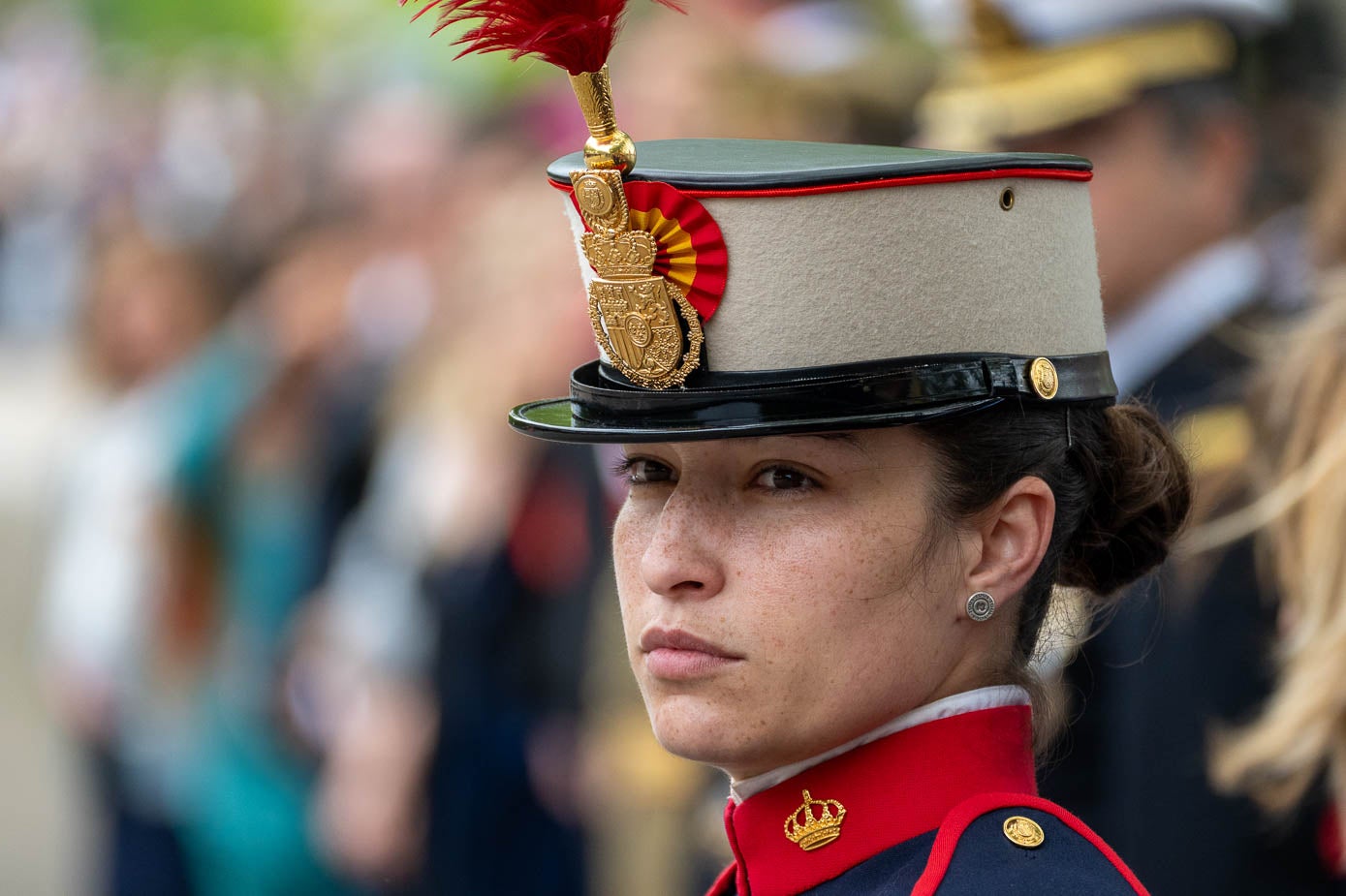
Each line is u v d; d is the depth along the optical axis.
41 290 66.88
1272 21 12.39
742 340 6.30
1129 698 9.96
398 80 25.06
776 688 6.26
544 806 15.66
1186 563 9.73
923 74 15.42
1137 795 9.83
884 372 6.21
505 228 16.53
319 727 17.20
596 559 14.95
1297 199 12.35
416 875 16.22
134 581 17.78
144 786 17.83
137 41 72.00
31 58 72.69
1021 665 6.86
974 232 6.32
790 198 6.19
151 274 18.95
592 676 15.09
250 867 17.30
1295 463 9.17
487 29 6.22
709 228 6.26
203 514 17.62
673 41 15.88
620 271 6.39
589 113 6.34
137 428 18.16
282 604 17.41
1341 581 8.86
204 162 37.66
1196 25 12.09
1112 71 11.98
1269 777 9.29
